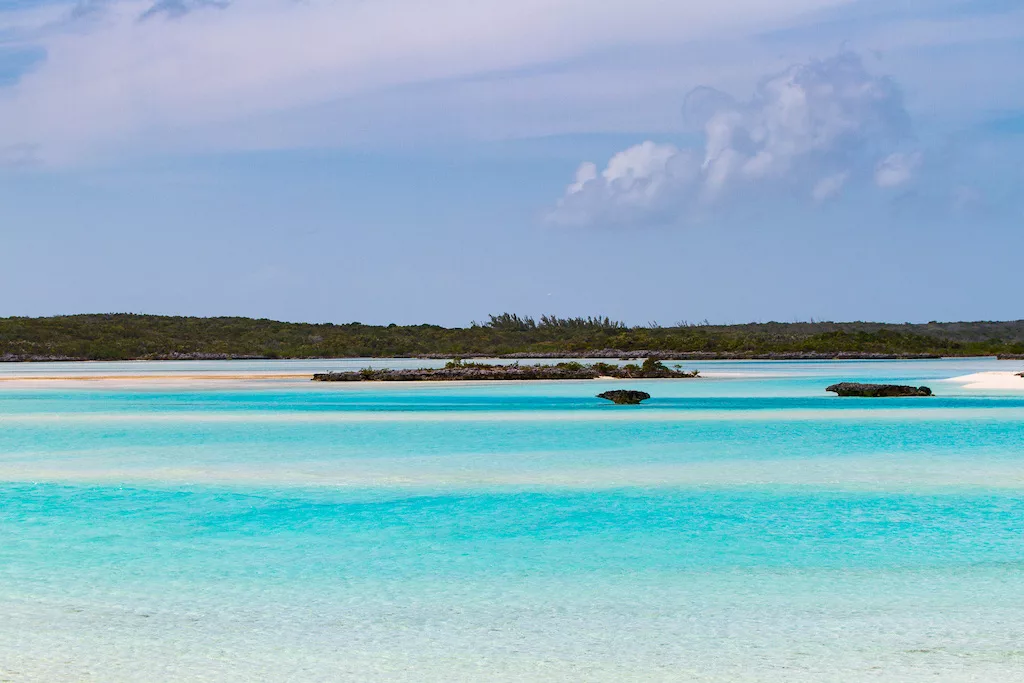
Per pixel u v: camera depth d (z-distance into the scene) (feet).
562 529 79.77
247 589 62.75
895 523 80.94
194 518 84.69
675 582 64.08
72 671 48.47
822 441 135.44
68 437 146.82
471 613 57.62
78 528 80.74
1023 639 52.60
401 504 90.48
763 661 49.44
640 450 127.03
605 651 51.08
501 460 118.21
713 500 91.45
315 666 49.08
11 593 61.87
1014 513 84.48
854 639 52.70
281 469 111.65
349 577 65.62
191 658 50.26
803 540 75.31
